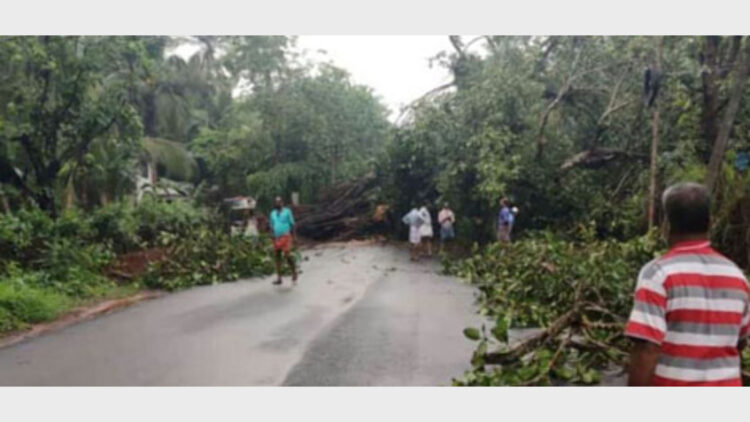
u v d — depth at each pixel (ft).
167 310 34.55
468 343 26.16
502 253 46.34
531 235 60.23
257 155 101.55
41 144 49.29
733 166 36.81
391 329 29.01
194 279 45.34
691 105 45.42
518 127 66.80
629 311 25.70
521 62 67.26
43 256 41.09
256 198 97.81
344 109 102.17
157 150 92.22
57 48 47.78
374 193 87.61
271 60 100.68
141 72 57.41
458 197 72.69
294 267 46.19
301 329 29.19
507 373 19.51
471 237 74.02
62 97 48.83
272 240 58.49
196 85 113.70
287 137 100.63
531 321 30.04
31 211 46.96
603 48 57.72
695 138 44.78
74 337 27.78
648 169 54.80
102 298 38.19
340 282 46.52
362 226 86.99
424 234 65.51
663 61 48.26
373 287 43.57
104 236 50.42
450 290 41.93
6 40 44.42
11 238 40.78
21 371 22.12
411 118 78.74
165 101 106.11
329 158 101.60
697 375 9.36
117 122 53.57
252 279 48.55
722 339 9.43
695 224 9.83
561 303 30.12
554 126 67.36
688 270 9.53
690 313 9.40
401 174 80.59
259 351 25.00
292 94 101.09
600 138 64.80
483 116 68.54
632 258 34.63
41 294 33.96
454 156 71.51
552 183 64.13
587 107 65.46
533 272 33.91
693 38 46.60
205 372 21.85
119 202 55.88
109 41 49.21
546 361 19.62
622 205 58.75
